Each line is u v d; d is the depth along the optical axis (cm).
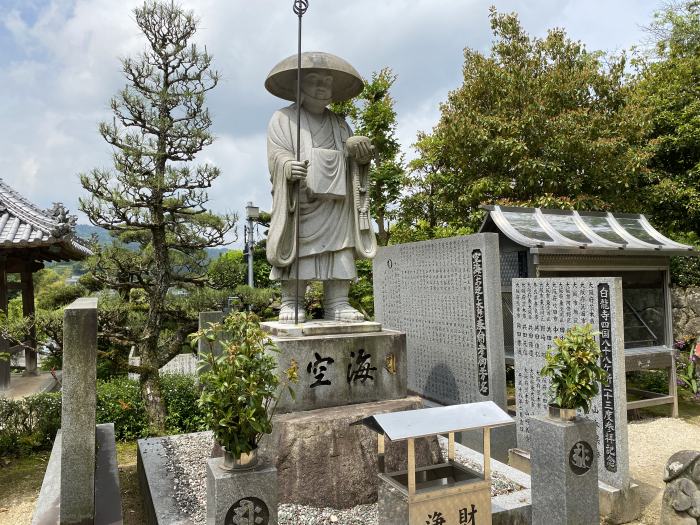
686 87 1423
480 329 768
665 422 943
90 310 484
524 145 1270
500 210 930
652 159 1455
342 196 642
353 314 645
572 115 1251
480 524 409
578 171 1315
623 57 1336
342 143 673
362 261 1568
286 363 564
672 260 1326
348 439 529
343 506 508
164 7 905
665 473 506
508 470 590
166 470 594
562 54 1402
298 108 602
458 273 820
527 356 695
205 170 905
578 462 470
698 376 1138
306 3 611
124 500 648
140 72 899
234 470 364
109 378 1236
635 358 920
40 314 788
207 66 929
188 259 1118
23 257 1177
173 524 455
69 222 1070
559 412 485
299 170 596
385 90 1509
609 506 559
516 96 1338
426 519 392
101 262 966
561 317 646
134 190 870
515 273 952
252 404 353
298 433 518
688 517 487
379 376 612
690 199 1336
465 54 1477
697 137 1330
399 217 1565
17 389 1154
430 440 578
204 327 847
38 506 480
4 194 1138
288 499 504
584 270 895
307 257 640
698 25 1553
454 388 828
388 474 425
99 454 626
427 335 902
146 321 950
